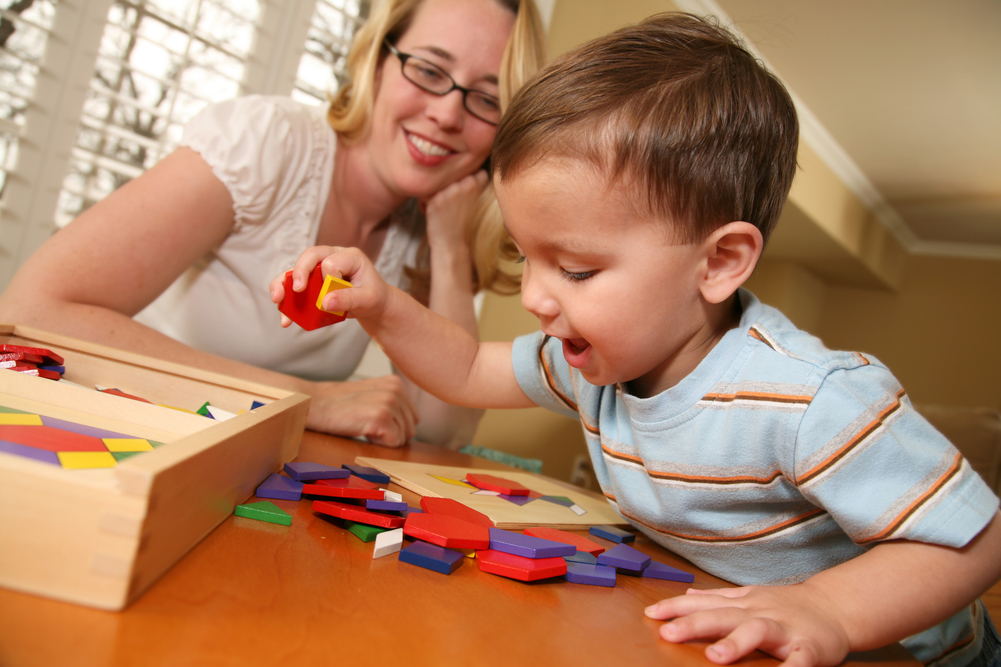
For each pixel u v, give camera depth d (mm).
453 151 1179
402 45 1143
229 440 395
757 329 594
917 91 2902
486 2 1124
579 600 441
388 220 1355
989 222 4168
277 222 1148
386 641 307
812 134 3346
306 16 1830
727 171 563
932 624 460
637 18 2379
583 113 546
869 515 497
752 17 2598
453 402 828
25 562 277
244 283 1188
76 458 366
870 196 4020
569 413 815
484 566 455
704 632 401
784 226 3682
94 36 1554
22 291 881
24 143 1505
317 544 424
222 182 1045
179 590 310
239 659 261
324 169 1170
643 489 655
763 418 549
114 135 1610
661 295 564
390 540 443
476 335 1315
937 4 2365
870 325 4883
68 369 663
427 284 1391
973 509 485
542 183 548
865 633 435
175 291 1228
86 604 276
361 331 1334
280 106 1141
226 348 1218
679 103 553
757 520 602
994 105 2885
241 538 400
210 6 1720
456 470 805
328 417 951
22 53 1503
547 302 583
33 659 231
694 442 594
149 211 983
